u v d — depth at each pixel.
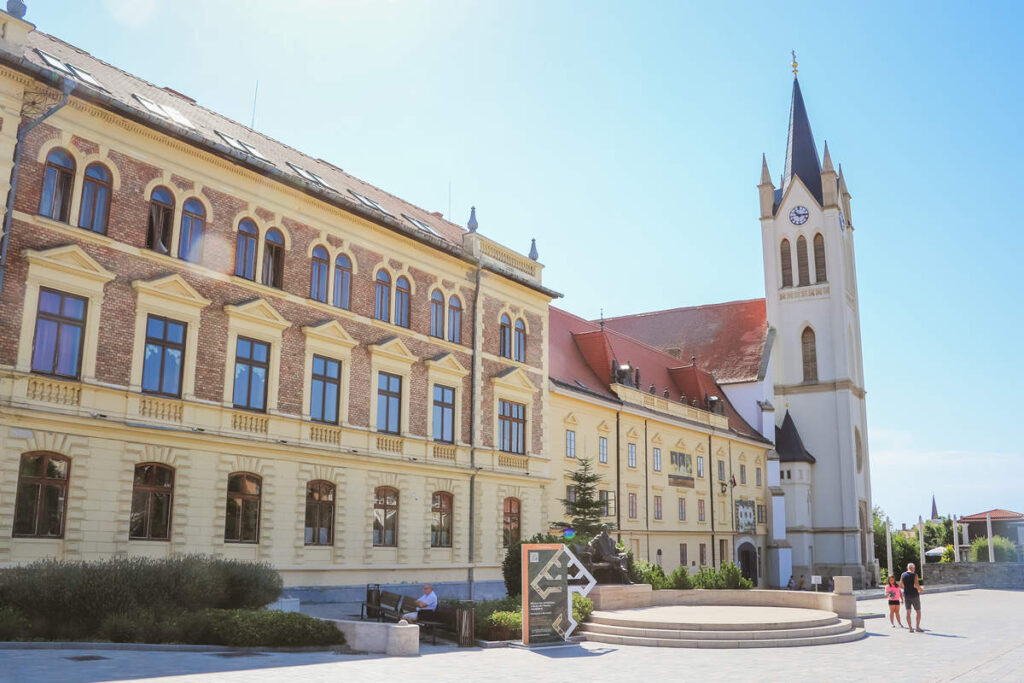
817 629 26.91
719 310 87.81
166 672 15.64
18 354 23.16
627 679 17.61
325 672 16.78
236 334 29.14
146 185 27.00
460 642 23.59
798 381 81.88
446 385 37.97
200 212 28.64
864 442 84.62
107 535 24.69
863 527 81.69
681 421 60.62
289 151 36.81
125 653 18.08
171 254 27.47
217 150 28.64
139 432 25.73
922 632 31.22
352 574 32.16
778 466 75.12
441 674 17.44
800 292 83.19
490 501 39.41
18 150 23.67
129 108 25.98
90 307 25.08
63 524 23.83
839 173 89.94
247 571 24.14
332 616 26.97
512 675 17.72
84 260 24.88
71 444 24.11
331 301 32.84
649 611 30.36
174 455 26.67
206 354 28.11
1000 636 29.70
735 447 69.62
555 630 24.30
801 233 84.31
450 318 38.88
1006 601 54.28
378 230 35.25
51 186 24.67
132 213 26.50
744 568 68.75
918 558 97.81
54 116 24.73
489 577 38.72
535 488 42.56
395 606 26.05
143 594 21.09
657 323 89.94
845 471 78.44
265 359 30.27
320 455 31.27
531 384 43.03
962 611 44.12
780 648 24.88
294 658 19.02
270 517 29.36
